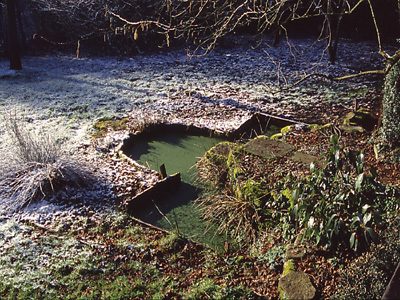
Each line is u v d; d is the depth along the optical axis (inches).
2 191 243.6
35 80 452.4
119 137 315.3
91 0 520.4
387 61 150.9
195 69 500.7
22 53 557.9
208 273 180.4
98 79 459.2
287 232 192.7
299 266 171.3
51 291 173.0
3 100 387.9
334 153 175.0
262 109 369.7
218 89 426.3
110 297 168.6
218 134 327.3
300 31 638.5
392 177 227.9
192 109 372.5
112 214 227.1
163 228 222.7
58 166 245.9
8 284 176.6
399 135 249.3
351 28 602.2
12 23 462.6
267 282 171.5
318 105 376.5
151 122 335.0
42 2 534.9
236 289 167.3
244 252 197.5
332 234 172.2
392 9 571.8
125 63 529.7
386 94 263.3
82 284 176.9
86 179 251.6
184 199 249.4
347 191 173.3
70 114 359.3
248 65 509.0
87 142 307.7
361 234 174.1
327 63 498.9
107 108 374.6
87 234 211.5
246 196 221.3
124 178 261.3
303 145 280.1
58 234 211.0
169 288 172.7
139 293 170.1
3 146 293.1
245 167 248.7
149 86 437.4
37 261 190.5
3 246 200.7
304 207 174.2
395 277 115.9
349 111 359.6
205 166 270.1
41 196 239.8
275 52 557.6
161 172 256.4
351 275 148.9
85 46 581.6
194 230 220.2
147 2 517.0
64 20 550.9
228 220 220.5
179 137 333.1
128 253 195.2
